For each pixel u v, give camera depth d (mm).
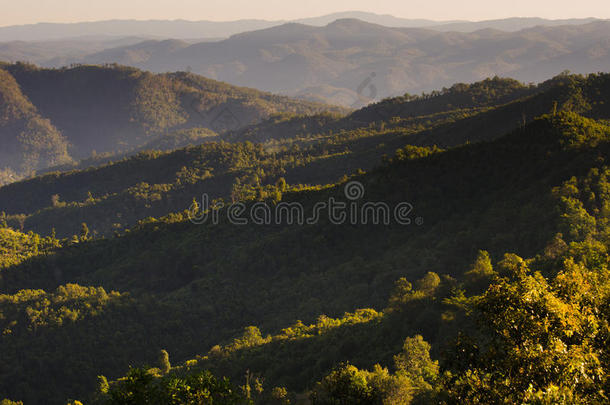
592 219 76812
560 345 15945
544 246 75000
